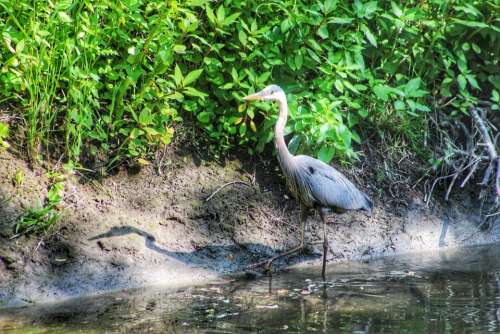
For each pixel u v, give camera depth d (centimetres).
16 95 1145
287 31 1278
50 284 1039
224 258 1195
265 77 1243
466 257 1299
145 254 1134
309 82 1340
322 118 1232
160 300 1020
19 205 1089
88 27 1129
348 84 1273
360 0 1312
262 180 1312
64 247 1087
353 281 1130
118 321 926
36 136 1156
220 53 1289
